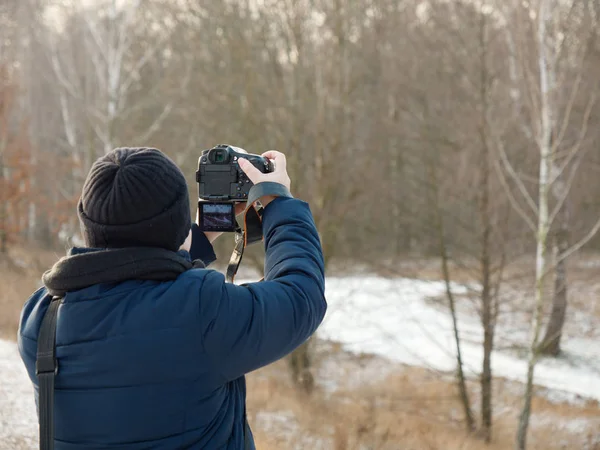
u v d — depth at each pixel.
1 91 21.53
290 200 1.32
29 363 1.18
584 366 16.55
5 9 24.25
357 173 14.28
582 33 10.23
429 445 9.01
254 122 13.73
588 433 12.18
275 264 1.24
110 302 1.12
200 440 1.15
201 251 1.52
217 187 1.44
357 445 8.00
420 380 14.80
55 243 24.16
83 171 20.66
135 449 1.12
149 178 1.12
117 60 18.47
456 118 12.80
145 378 1.10
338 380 14.38
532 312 11.80
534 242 11.99
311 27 13.90
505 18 11.69
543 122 10.19
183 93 17.39
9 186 20.20
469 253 12.05
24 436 4.30
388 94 15.68
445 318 18.89
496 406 13.77
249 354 1.13
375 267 14.87
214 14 14.66
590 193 14.31
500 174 10.59
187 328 1.10
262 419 9.04
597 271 17.30
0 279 16.03
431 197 12.72
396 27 15.76
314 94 13.86
